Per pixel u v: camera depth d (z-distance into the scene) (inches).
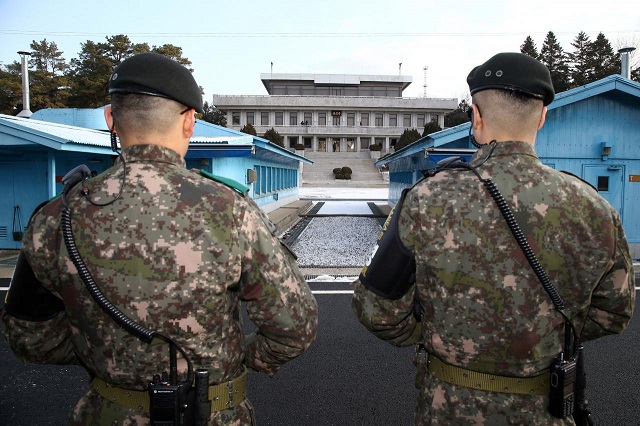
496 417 56.2
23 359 59.1
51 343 58.3
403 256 59.3
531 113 59.1
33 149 368.8
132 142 55.4
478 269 55.8
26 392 143.9
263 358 60.8
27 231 54.3
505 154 59.1
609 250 56.3
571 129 357.7
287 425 125.5
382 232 63.2
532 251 54.6
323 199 1104.8
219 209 53.2
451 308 57.3
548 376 57.5
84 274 50.0
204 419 50.6
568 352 58.3
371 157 2501.2
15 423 126.2
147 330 49.9
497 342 55.9
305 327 58.6
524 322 55.4
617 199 360.2
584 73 2514.8
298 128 2652.6
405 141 2183.8
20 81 1568.7
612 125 357.1
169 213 51.5
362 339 188.5
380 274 60.7
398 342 67.9
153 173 53.6
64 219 51.6
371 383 149.9
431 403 59.9
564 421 57.5
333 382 150.5
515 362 56.2
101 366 52.7
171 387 50.1
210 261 51.3
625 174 359.3
